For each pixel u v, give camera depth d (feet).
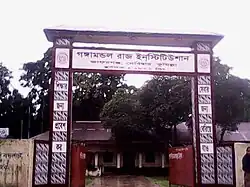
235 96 100.53
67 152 47.29
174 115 110.42
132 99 126.72
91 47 49.57
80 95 174.70
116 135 135.13
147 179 101.19
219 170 48.73
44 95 178.29
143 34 49.49
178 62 50.44
